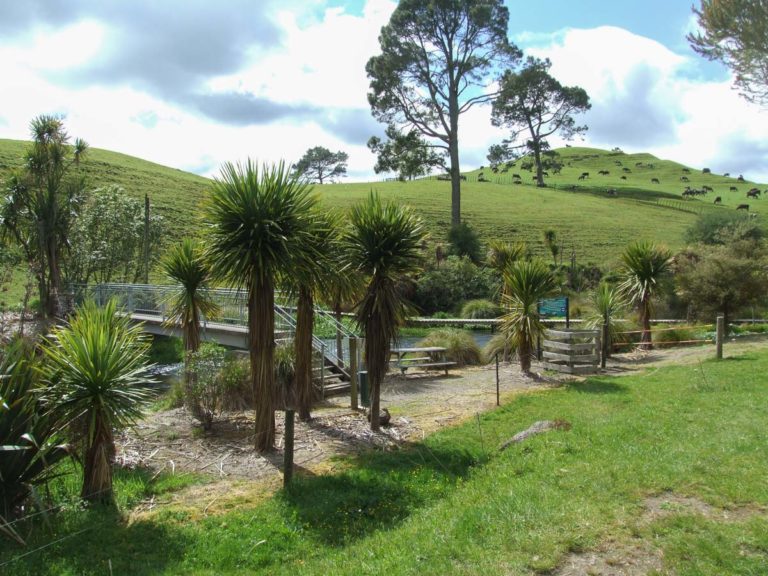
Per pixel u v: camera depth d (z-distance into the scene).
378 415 9.57
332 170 108.75
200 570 5.18
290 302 10.49
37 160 21.91
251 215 8.22
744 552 4.25
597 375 13.05
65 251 24.73
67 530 5.94
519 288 13.87
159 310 19.50
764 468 5.67
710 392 9.56
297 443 9.07
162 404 11.87
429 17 40.84
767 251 19.06
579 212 63.56
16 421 5.99
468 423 9.49
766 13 13.13
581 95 54.12
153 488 7.20
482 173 107.19
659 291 17.64
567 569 4.23
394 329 9.48
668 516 4.84
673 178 108.88
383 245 8.96
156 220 30.05
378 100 43.53
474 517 5.27
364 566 4.74
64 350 6.63
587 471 6.04
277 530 5.96
